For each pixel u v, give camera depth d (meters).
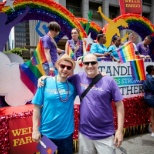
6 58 3.73
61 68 2.32
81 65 3.84
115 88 2.36
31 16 5.27
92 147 2.45
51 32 3.91
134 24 7.25
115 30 7.08
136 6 7.54
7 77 3.73
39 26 7.10
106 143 2.37
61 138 2.31
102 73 2.52
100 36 4.83
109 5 19.38
